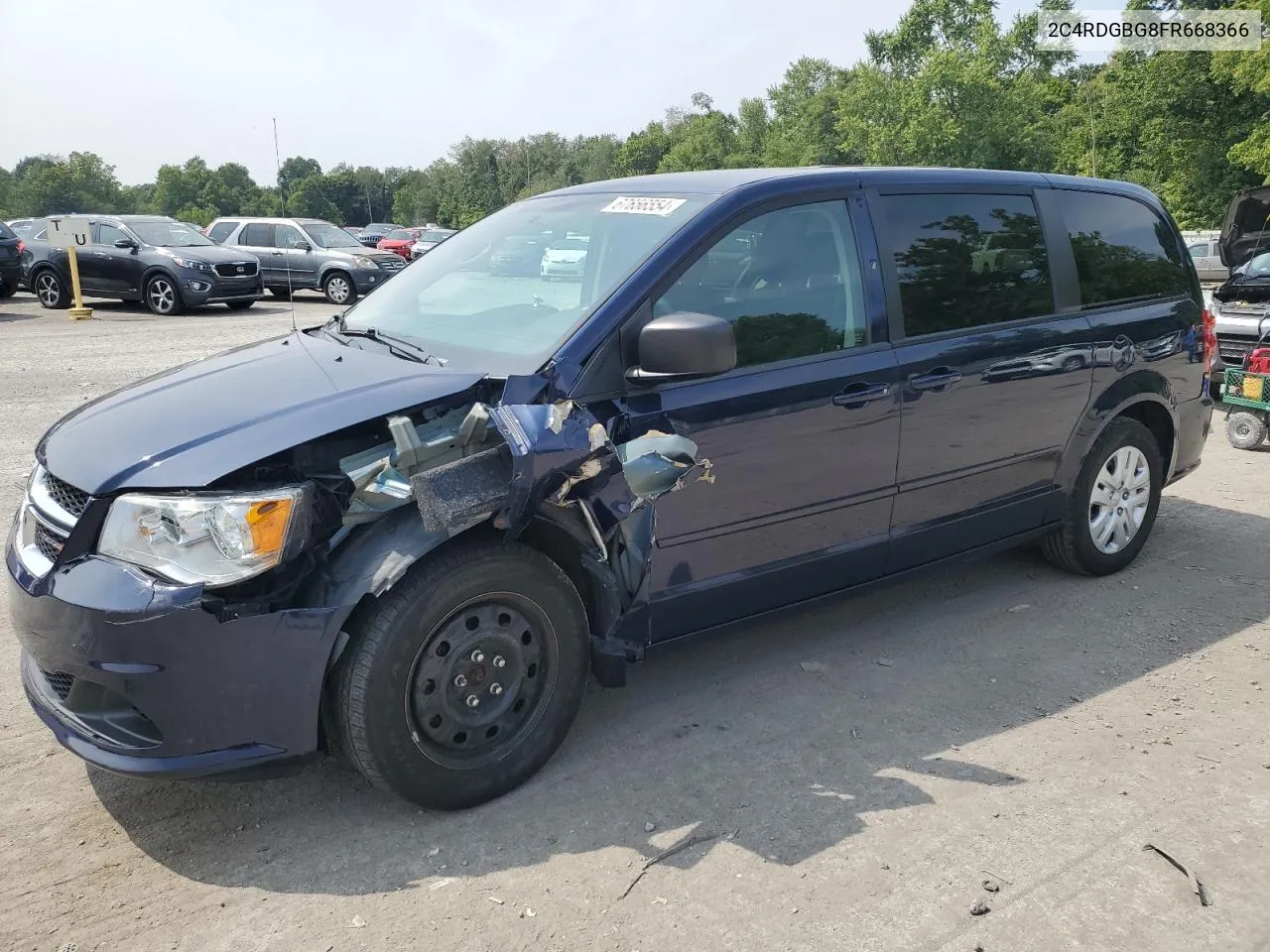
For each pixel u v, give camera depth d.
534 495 2.70
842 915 2.51
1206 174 35.16
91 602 2.50
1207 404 5.17
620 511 2.84
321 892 2.61
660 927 2.47
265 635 2.57
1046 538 4.77
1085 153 41.91
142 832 2.86
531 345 3.12
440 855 2.76
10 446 7.34
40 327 15.45
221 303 19.69
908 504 3.90
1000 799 3.02
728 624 3.51
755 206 3.46
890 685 3.78
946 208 4.02
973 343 3.97
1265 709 3.60
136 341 13.73
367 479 2.68
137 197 127.25
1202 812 2.96
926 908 2.53
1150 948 2.40
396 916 2.51
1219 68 30.97
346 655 2.70
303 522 2.58
